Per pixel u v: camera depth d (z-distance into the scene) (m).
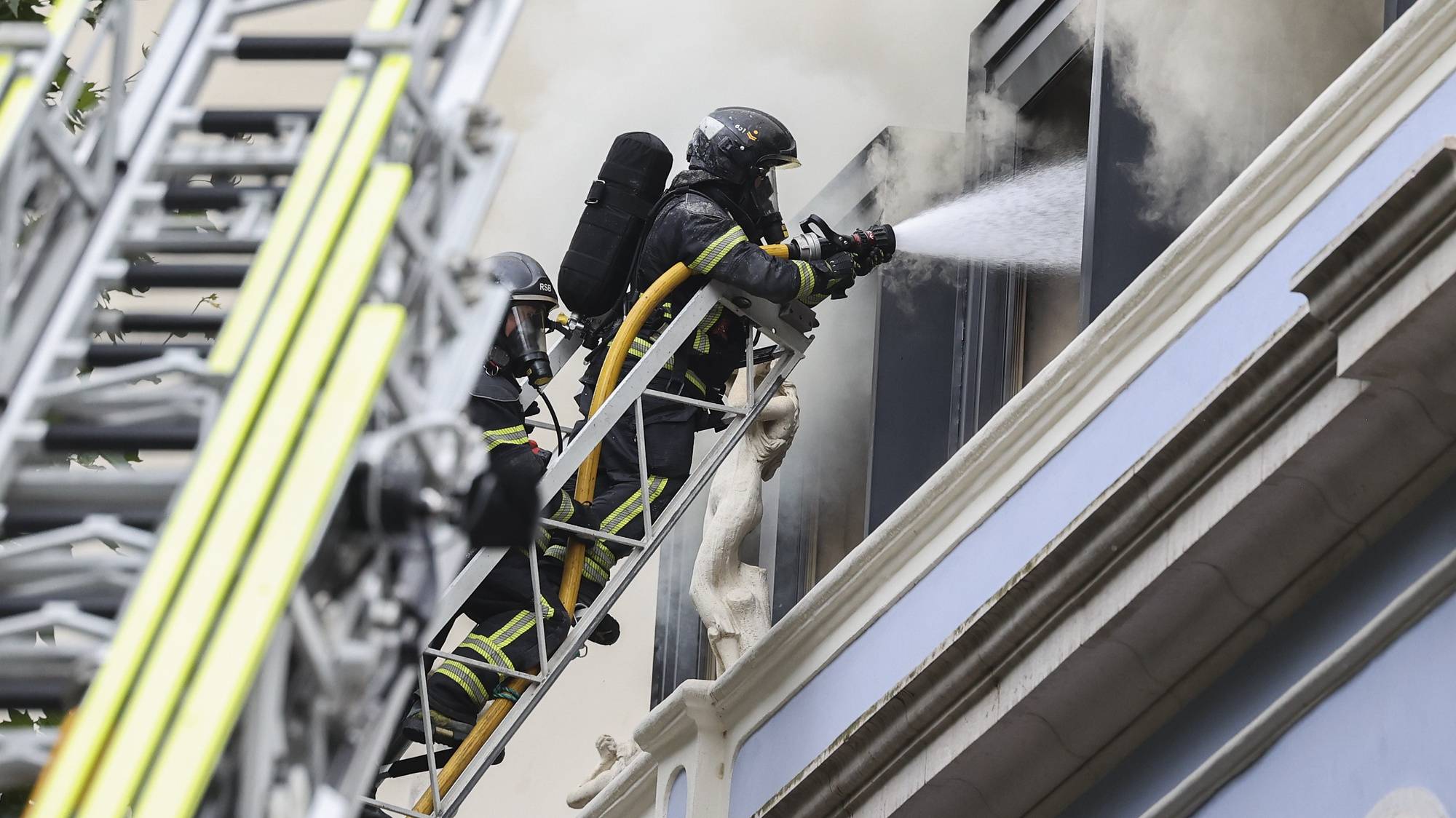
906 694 19.59
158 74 11.29
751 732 23.58
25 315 10.42
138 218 10.78
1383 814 14.41
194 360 9.12
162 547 8.27
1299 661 16.12
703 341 22.78
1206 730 17.14
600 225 23.08
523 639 22.08
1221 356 17.09
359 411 8.68
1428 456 14.73
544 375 22.31
